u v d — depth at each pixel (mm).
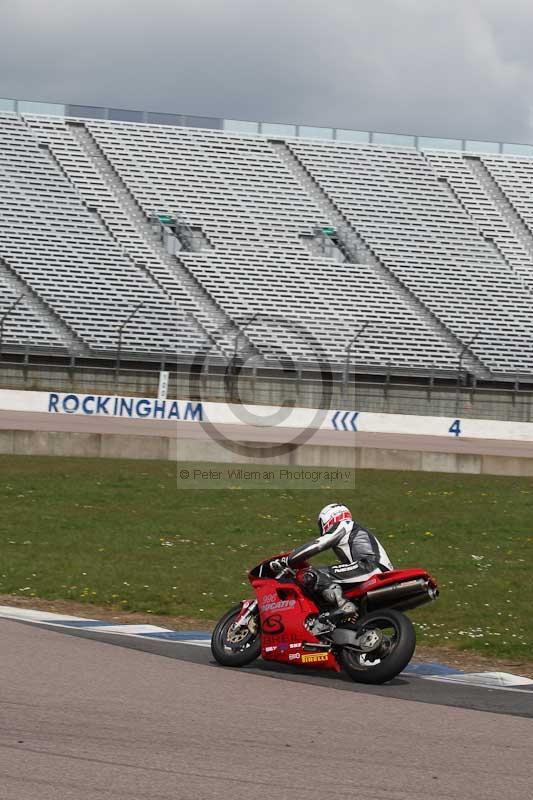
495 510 33000
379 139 84188
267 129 82500
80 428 48094
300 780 8906
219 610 19906
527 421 62750
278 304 69125
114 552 25062
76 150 76625
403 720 11336
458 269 75438
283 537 28016
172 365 62531
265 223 75500
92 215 72375
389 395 61219
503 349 68812
